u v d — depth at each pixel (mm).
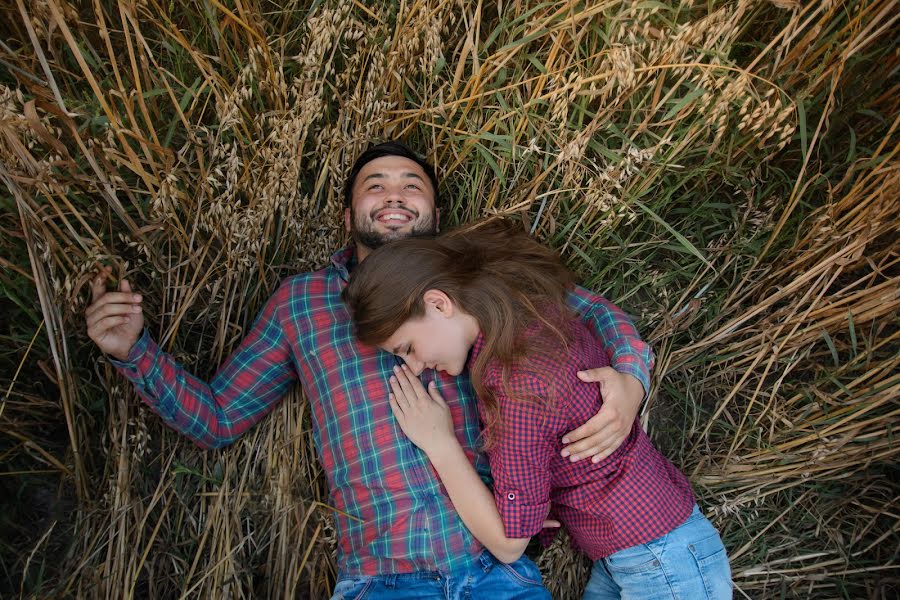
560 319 1310
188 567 1574
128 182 1487
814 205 1730
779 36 1367
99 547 1484
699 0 1517
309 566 1595
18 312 1461
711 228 1821
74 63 1454
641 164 1613
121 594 1486
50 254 1332
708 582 1310
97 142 1303
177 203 1453
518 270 1338
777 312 1697
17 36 1448
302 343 1518
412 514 1370
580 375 1225
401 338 1282
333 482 1463
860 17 1371
